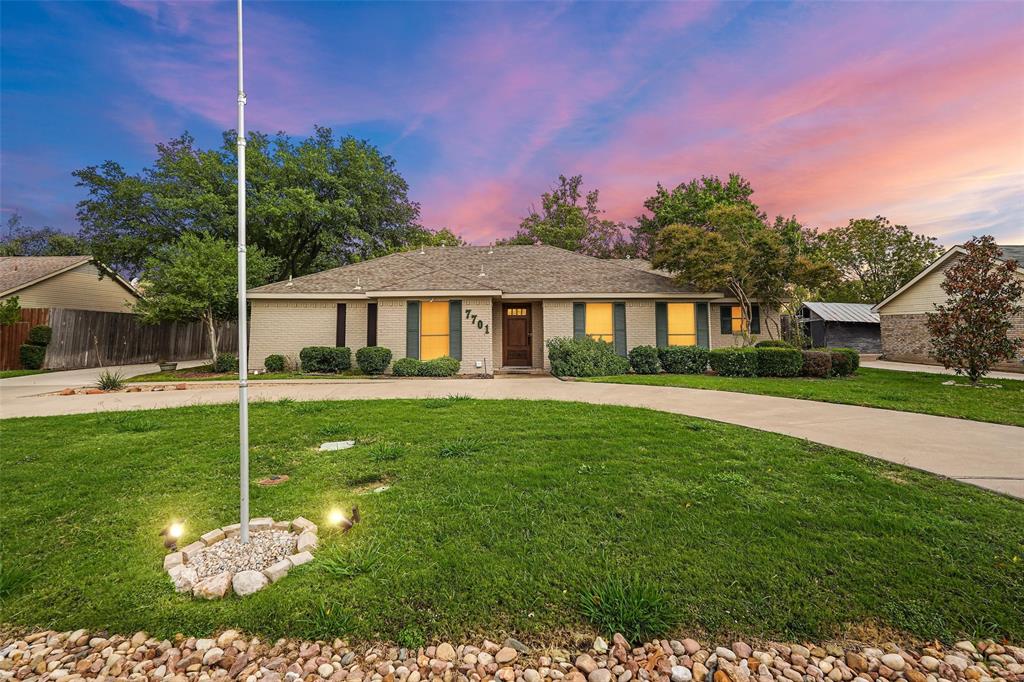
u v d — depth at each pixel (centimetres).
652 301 1542
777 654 193
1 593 235
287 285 1528
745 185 2458
